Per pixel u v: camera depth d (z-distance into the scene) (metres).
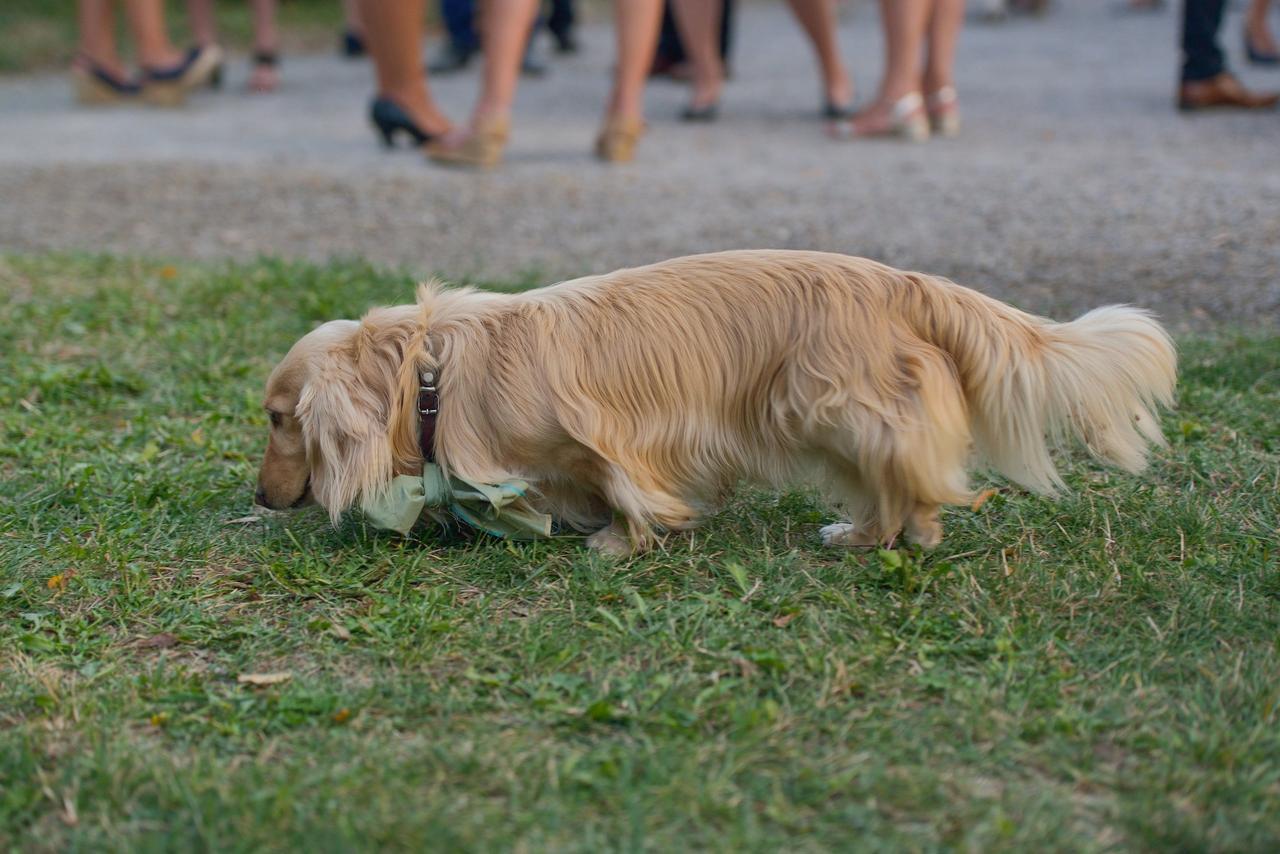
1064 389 4.18
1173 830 2.97
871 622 3.96
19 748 3.39
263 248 8.96
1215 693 3.51
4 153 12.10
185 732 3.51
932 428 4.10
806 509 4.91
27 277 8.02
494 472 4.39
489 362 4.37
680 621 4.03
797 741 3.38
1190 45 12.50
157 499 5.04
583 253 8.51
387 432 4.40
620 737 3.45
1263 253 7.94
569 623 4.03
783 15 23.78
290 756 3.39
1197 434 5.42
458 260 8.46
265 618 4.16
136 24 14.67
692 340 4.30
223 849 2.98
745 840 3.00
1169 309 7.11
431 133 11.65
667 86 15.66
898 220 9.07
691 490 4.47
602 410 4.30
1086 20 21.06
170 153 12.03
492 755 3.34
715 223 9.13
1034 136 11.94
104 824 3.09
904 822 3.08
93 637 4.06
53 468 5.34
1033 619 3.98
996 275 7.75
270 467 4.62
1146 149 11.05
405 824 3.04
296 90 16.11
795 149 11.66
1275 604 4.05
